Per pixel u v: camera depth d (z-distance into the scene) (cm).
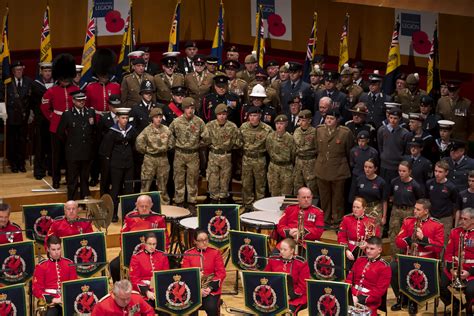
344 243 1650
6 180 2128
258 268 1562
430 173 1812
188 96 2125
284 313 1384
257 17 2491
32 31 2430
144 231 1542
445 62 2505
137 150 1942
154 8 2517
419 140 1806
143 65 2081
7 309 1327
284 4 2553
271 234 1753
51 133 2042
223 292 1694
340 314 1344
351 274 1512
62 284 1344
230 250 1600
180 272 1403
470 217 1553
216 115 1989
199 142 1984
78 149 1973
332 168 1883
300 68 2094
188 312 1407
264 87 2116
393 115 1859
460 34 2491
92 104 2070
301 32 2566
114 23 2477
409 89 2152
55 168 2058
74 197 2008
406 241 1619
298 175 1944
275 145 1944
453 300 1548
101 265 1527
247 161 1983
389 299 1688
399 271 1523
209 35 2561
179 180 1988
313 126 1998
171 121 2016
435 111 2189
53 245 1465
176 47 2403
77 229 1639
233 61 2125
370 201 1783
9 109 2142
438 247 1596
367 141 1836
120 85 2153
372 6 2531
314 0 2561
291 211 1680
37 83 2125
